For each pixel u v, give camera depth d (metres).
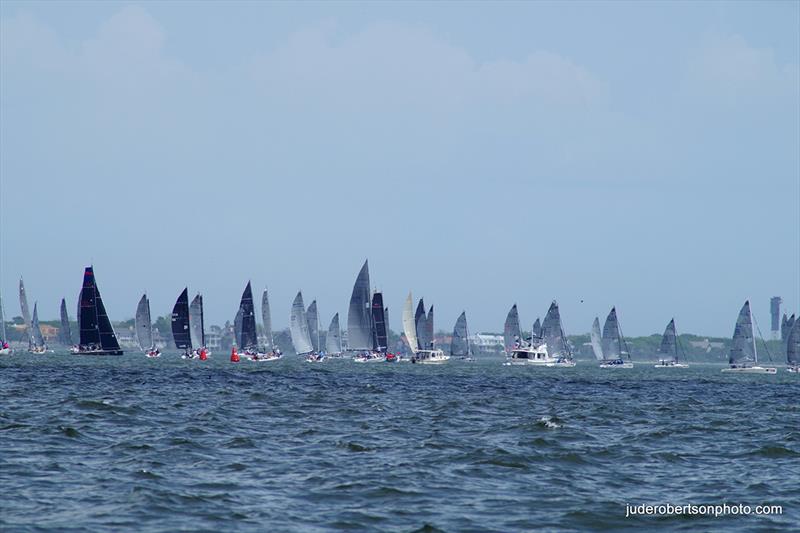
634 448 177.00
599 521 113.62
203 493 122.25
